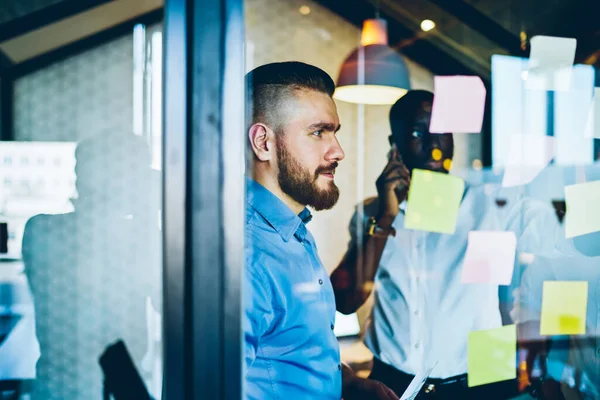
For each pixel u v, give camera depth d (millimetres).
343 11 1764
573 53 1722
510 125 1832
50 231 1267
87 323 1281
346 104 1771
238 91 698
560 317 1417
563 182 1646
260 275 1020
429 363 1427
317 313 1083
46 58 1292
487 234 1472
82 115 1310
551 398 1435
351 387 1313
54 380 1268
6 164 1257
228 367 698
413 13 1961
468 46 2008
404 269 1460
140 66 1340
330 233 1664
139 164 1314
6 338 1240
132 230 1302
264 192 1104
